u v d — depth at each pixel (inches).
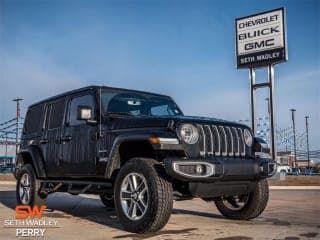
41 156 324.8
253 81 836.0
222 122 247.6
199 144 230.8
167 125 228.7
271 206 381.4
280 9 806.5
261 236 221.5
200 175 217.9
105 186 263.6
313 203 410.0
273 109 802.2
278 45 804.0
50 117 324.8
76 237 224.5
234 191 244.2
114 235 227.6
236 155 245.8
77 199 433.1
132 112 279.4
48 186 321.4
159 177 221.0
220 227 250.5
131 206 232.2
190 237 218.7
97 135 264.8
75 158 283.0
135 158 234.7
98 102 272.1
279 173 907.4
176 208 356.5
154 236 221.9
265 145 261.4
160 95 305.4
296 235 224.4
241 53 849.5
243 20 849.5
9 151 2471.7
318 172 1742.1
